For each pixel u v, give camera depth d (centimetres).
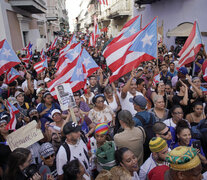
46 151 243
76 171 198
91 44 1220
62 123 343
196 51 528
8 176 206
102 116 380
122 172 186
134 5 1884
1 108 416
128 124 260
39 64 733
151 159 226
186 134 255
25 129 278
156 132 253
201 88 433
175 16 1243
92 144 287
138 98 303
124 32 565
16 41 1409
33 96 582
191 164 139
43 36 2592
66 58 601
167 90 457
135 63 445
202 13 994
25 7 1492
